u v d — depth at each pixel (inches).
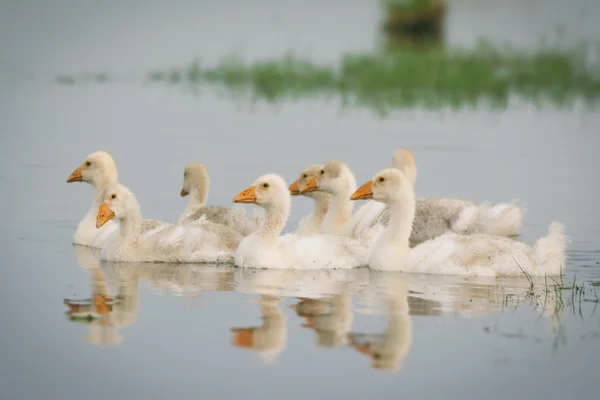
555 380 465.1
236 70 1900.8
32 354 491.2
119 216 694.5
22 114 1427.2
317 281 635.5
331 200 781.3
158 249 693.9
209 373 468.8
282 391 449.7
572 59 1851.6
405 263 667.4
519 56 1908.2
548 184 995.3
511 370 475.5
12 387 454.0
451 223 762.2
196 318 543.2
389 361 485.1
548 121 1428.4
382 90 1713.8
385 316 551.5
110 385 457.4
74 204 890.7
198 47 2224.4
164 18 2564.0
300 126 1344.7
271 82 1798.7
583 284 629.3
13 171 1027.3
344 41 2271.2
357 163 1059.9
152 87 1779.0
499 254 654.5
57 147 1165.7
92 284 619.2
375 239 722.8
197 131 1294.3
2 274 644.7
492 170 1058.7
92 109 1494.8
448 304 577.3
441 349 499.8
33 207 873.5
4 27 2336.4
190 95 1679.4
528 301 585.9
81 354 490.3
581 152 1179.9
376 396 445.7
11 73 1904.5
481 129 1342.3
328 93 1721.2
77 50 2178.9
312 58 2037.4
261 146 1173.1
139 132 1283.2
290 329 527.2
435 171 1043.9
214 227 713.6
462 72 1769.2
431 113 1502.2
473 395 447.8
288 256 675.4
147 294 595.2
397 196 674.8
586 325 538.3
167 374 465.7
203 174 821.9
